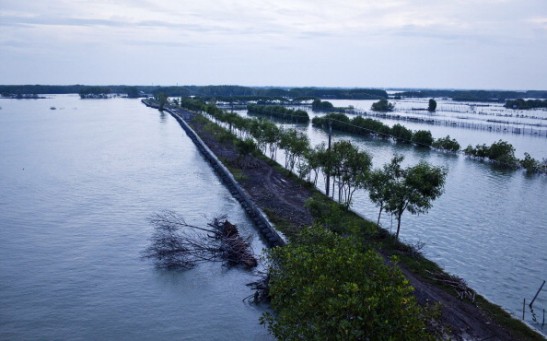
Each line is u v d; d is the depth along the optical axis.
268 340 30.25
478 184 73.50
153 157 98.69
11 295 35.47
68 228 50.66
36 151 103.75
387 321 17.08
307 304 18.64
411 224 51.56
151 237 47.31
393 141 125.38
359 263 19.67
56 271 39.81
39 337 30.19
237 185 68.06
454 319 29.06
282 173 78.56
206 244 44.66
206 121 162.75
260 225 51.38
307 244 27.27
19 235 48.28
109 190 68.06
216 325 32.00
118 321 32.28
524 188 70.75
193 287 37.38
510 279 37.72
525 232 49.38
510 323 28.92
